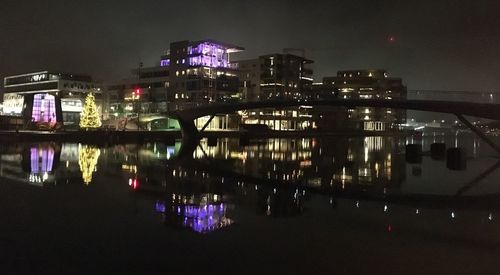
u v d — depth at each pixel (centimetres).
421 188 3228
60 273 1259
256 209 2208
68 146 6344
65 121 12850
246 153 6200
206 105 8600
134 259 1384
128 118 10875
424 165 5003
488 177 3934
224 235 1681
